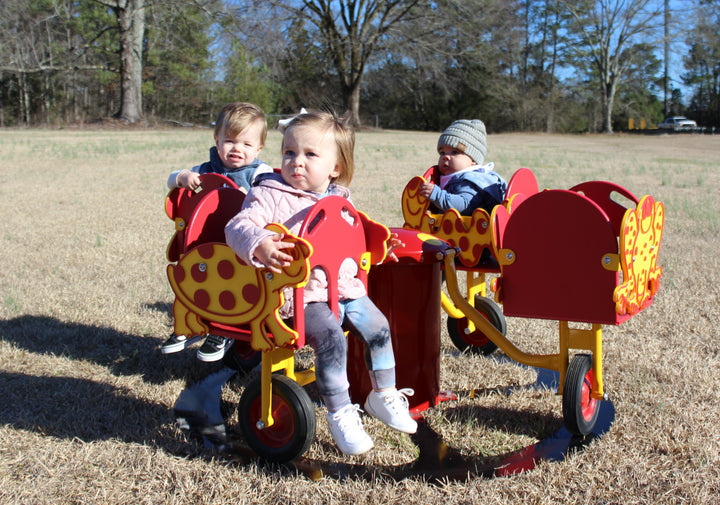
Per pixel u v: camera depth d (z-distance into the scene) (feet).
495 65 164.55
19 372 12.03
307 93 168.25
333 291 8.46
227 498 8.02
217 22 117.60
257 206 8.57
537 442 9.55
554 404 10.81
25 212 29.17
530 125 189.26
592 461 8.79
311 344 8.42
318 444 9.48
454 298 10.86
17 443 9.31
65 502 7.94
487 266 12.12
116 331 14.34
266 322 8.18
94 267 19.44
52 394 11.07
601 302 9.04
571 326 14.58
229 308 8.50
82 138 79.87
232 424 10.23
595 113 201.46
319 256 8.18
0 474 8.50
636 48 181.37
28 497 8.00
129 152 61.00
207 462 8.94
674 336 13.74
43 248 21.85
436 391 10.81
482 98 189.16
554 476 8.38
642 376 11.60
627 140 117.08
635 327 14.40
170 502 7.90
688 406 10.28
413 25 129.08
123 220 27.50
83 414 10.32
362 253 9.02
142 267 19.56
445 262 10.82
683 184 40.29
